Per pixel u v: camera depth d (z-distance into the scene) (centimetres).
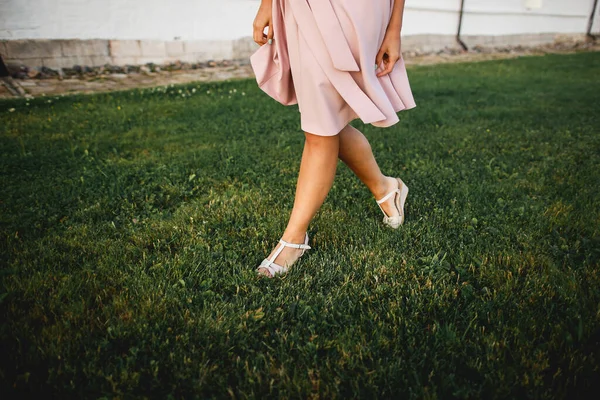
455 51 1434
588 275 183
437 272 186
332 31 154
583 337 147
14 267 185
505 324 154
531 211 243
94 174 307
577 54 1372
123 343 147
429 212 246
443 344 146
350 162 204
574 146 371
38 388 127
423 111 529
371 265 193
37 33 816
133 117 500
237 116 505
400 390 129
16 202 257
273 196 264
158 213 244
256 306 167
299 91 168
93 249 204
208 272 186
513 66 1045
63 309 160
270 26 177
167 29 960
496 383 130
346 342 148
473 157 346
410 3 1320
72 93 688
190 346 146
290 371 138
